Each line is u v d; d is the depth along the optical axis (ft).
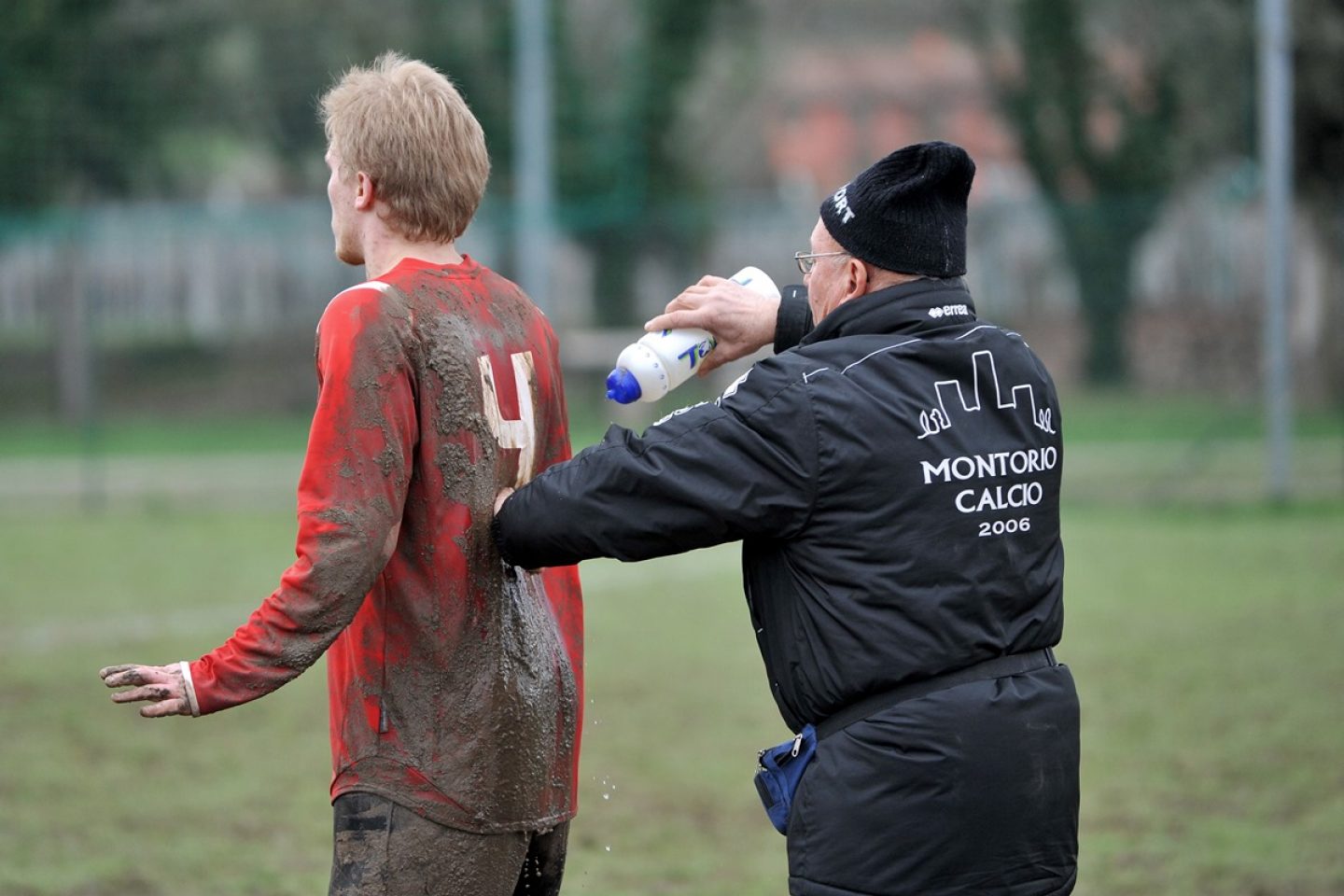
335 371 33.37
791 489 33.12
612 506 33.68
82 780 76.54
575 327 276.82
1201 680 94.99
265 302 290.35
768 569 34.58
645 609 125.70
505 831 35.04
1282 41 171.73
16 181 301.43
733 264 280.51
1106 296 252.21
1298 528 161.48
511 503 34.78
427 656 34.47
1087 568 138.10
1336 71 271.69
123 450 255.09
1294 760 77.82
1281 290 176.55
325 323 34.04
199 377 290.76
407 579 34.55
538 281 204.54
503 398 36.14
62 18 305.32
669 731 85.76
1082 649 104.58
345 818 34.50
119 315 289.53
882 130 461.37
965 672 33.24
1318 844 64.95
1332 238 275.39
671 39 329.93
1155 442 234.99
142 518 179.01
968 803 32.50
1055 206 255.50
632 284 278.05
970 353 34.37
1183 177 333.62
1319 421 259.39
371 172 35.91
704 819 70.28
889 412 33.27
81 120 310.45
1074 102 335.47
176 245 289.74
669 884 61.36
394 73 36.58
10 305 288.10
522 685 35.53
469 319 35.76
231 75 334.03
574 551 34.27
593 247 279.08
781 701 34.96
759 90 381.19
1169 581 131.03
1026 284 261.65
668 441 33.68
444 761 34.32
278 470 226.38
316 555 32.55
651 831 68.49
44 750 82.28
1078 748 34.73
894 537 32.99
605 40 342.85
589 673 100.78
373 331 33.73
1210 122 330.54
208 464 235.61
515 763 35.22
